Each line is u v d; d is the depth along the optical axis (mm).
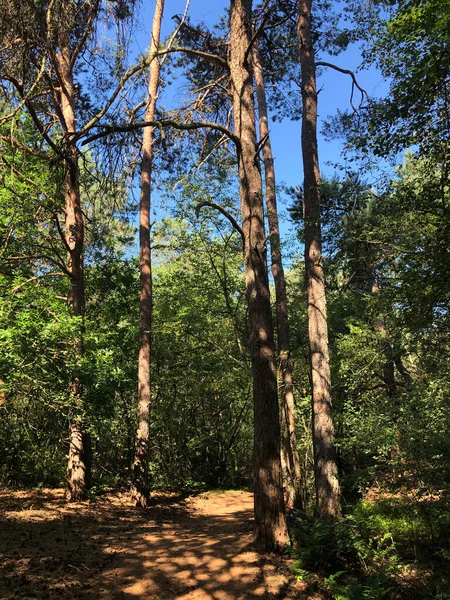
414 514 7551
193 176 12516
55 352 9109
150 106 13484
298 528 7484
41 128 9438
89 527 8633
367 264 12328
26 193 10508
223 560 6633
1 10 6535
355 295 14641
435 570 6273
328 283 16203
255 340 7539
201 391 16203
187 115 11961
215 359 15391
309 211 10461
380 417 9719
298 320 15305
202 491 15984
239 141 8258
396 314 7547
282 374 12133
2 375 8242
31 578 5469
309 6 11234
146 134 13398
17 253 11609
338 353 13602
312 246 10227
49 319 9461
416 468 6785
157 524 9766
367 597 5293
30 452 12461
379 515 8102
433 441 6727
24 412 11438
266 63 14656
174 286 16109
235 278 15461
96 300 14766
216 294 14898
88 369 9586
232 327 14477
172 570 6254
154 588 5637
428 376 10188
